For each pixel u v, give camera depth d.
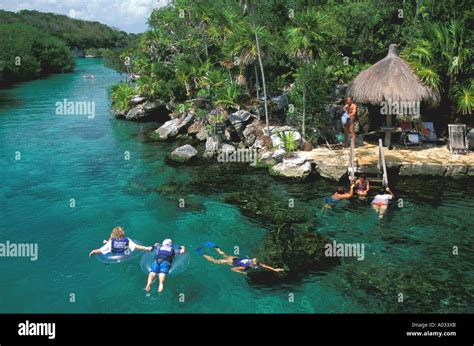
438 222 15.79
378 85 20.91
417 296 11.57
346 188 19.25
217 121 26.67
